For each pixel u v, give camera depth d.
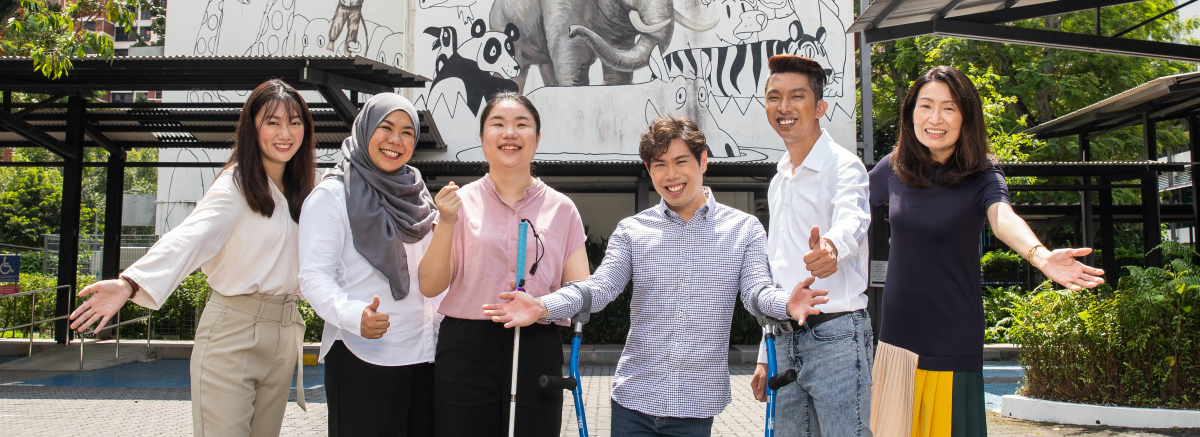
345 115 7.99
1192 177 9.55
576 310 2.74
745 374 8.80
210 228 2.81
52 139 9.25
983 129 2.80
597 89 11.31
